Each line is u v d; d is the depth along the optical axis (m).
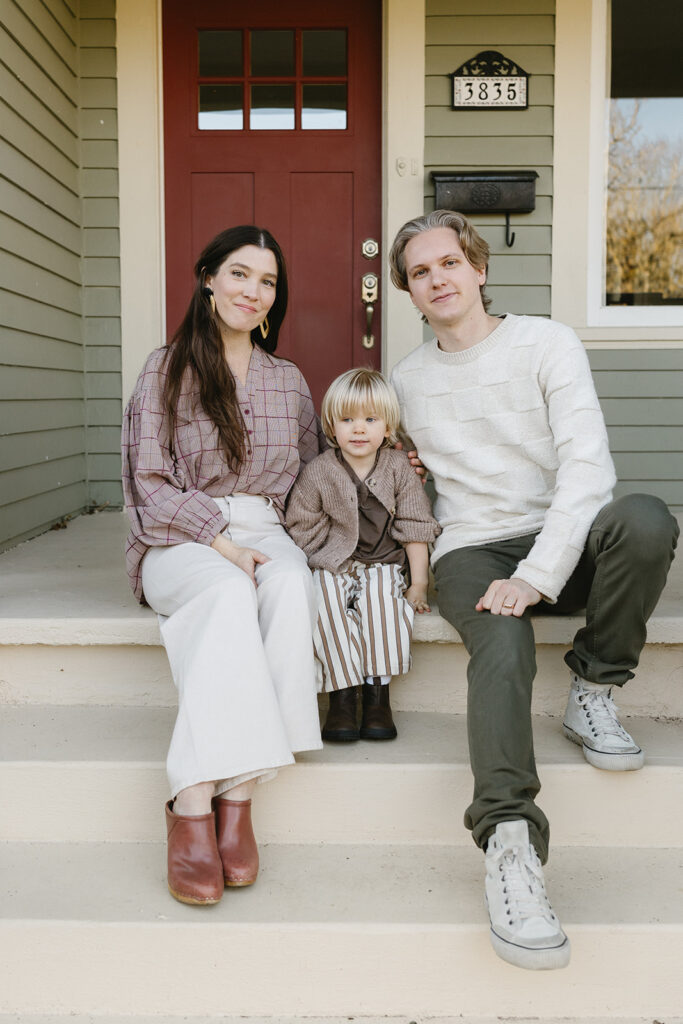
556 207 3.72
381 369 3.89
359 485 2.09
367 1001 1.58
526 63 3.68
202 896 1.57
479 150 3.70
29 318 3.22
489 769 1.56
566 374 1.90
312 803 1.83
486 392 1.98
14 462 3.09
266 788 1.83
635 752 1.80
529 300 3.77
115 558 2.91
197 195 3.85
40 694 2.13
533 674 1.67
